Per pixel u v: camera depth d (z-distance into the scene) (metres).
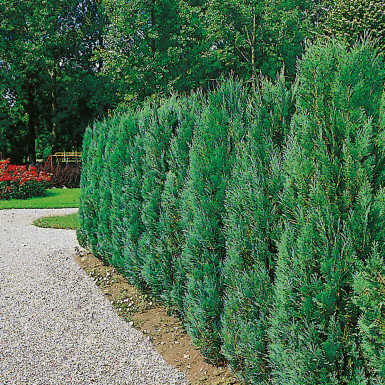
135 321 5.09
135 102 24.08
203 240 3.92
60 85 29.11
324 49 2.67
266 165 3.20
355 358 2.38
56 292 5.93
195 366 4.00
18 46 25.00
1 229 10.44
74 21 27.92
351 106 2.50
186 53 24.33
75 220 11.59
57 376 3.85
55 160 27.31
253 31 21.47
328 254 2.42
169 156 5.17
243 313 3.31
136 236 5.80
